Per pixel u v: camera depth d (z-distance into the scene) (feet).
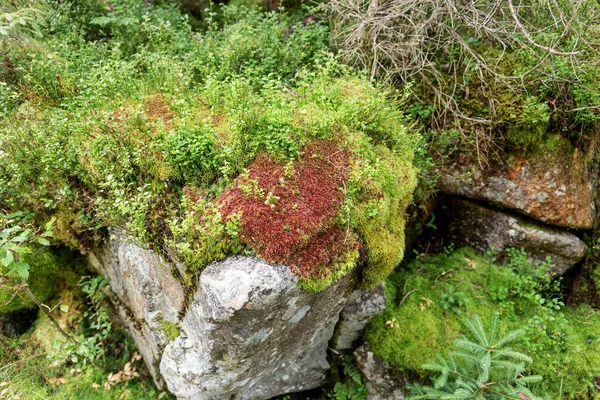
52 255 13.37
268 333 8.88
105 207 9.47
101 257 12.68
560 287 14.57
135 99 11.89
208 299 7.85
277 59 14.49
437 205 15.01
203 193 9.16
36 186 11.41
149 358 12.32
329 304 9.82
